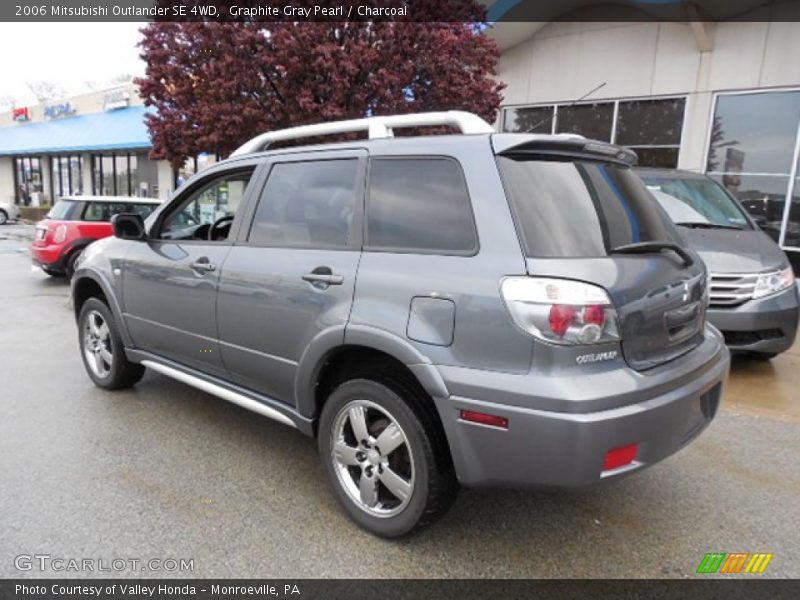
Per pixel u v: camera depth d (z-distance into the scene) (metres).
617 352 2.33
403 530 2.68
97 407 4.37
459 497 3.20
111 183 23.75
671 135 10.77
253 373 3.35
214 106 8.51
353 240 2.89
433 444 2.55
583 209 2.55
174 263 3.76
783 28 9.44
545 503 3.15
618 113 11.31
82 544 2.69
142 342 4.20
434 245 2.58
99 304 4.54
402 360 2.51
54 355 5.74
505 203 2.41
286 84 8.30
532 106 12.42
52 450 3.63
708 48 10.08
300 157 3.28
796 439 4.04
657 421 2.34
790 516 3.06
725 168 10.29
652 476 3.48
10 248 15.49
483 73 9.41
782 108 9.63
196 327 3.64
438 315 2.44
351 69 7.90
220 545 2.71
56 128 25.08
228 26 8.20
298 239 3.15
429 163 2.69
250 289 3.23
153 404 4.45
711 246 5.36
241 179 3.67
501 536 2.83
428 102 8.84
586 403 2.17
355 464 2.86
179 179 19.66
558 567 2.61
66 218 9.59
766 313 5.04
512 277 2.29
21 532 2.77
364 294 2.70
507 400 2.26
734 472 3.54
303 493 3.19
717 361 2.90
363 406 2.78
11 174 29.53
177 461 3.53
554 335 2.21
